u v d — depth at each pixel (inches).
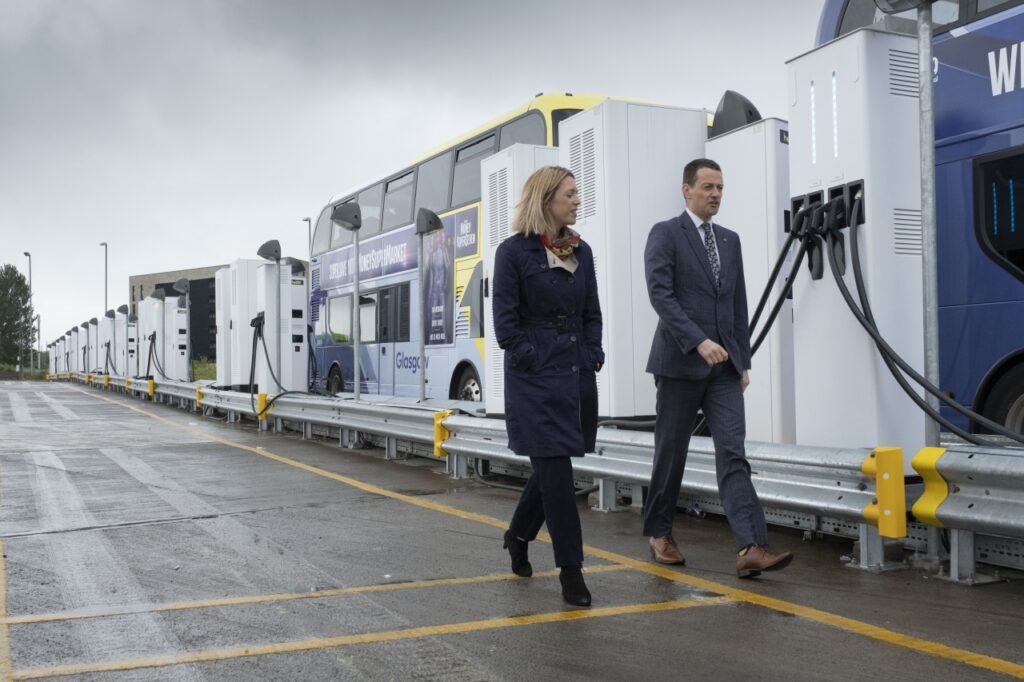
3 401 1012.5
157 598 180.9
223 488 328.5
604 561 212.4
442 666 140.7
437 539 238.7
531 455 173.6
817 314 220.8
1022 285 254.1
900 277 212.1
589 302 183.2
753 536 190.7
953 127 273.6
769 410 286.5
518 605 175.0
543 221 174.9
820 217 216.5
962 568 189.6
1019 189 254.5
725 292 196.5
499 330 173.0
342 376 721.6
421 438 381.4
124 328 1318.9
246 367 651.5
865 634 155.9
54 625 162.6
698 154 310.5
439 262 547.5
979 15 268.4
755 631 157.9
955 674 136.3
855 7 305.3
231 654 146.6
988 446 185.2
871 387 208.7
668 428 201.9
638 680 134.6
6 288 3075.8
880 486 193.6
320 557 217.3
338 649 149.1
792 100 226.2
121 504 293.4
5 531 248.5
